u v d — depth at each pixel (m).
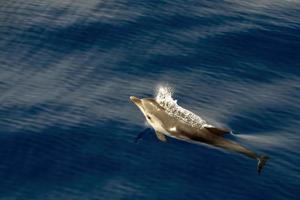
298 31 149.50
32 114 114.62
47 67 131.62
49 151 105.44
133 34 144.38
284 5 162.75
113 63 133.38
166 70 131.00
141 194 96.12
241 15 155.12
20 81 125.81
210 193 96.56
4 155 104.00
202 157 103.00
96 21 149.00
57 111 115.75
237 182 98.75
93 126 111.38
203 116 113.38
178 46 140.38
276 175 100.25
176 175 99.88
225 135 107.75
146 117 105.94
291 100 122.00
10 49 137.38
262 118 115.12
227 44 141.88
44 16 150.75
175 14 153.75
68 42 140.88
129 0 159.88
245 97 122.12
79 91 123.00
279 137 109.50
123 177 99.56
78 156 104.25
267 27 150.00
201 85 125.69
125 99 120.25
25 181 99.00
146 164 101.94
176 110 110.62
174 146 105.00
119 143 106.81
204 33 145.88
